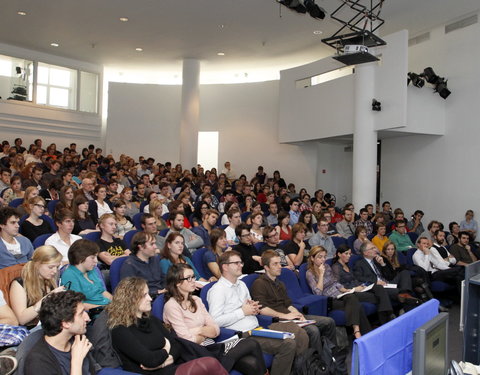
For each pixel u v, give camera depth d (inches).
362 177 374.6
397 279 215.3
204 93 554.9
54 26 415.8
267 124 527.8
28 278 117.6
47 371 83.0
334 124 411.5
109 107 549.6
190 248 211.5
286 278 178.2
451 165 379.6
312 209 360.8
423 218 403.9
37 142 464.1
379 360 57.8
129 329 105.0
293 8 281.0
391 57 358.3
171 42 447.8
